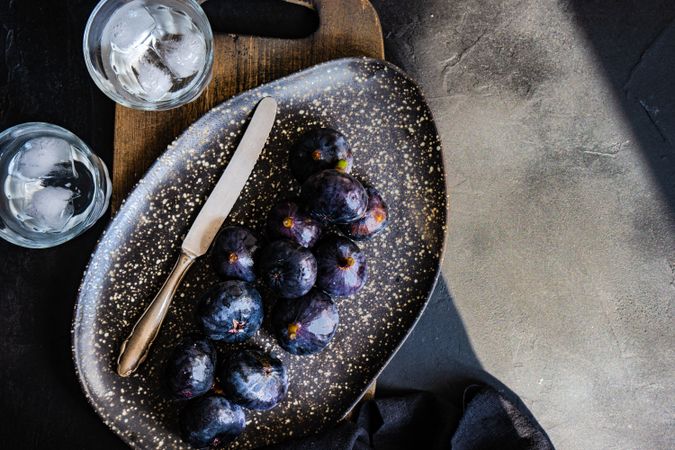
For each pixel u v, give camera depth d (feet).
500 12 2.48
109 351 2.17
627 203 2.52
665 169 2.52
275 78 2.20
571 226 2.51
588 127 2.51
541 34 2.49
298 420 2.24
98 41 2.17
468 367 2.48
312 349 2.11
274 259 2.05
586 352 2.51
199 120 2.13
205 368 2.07
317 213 2.06
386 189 2.24
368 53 2.21
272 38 2.20
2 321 2.28
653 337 2.52
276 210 2.10
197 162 2.17
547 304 2.51
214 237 2.16
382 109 2.21
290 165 2.16
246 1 2.28
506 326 2.50
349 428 2.21
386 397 2.44
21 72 2.27
